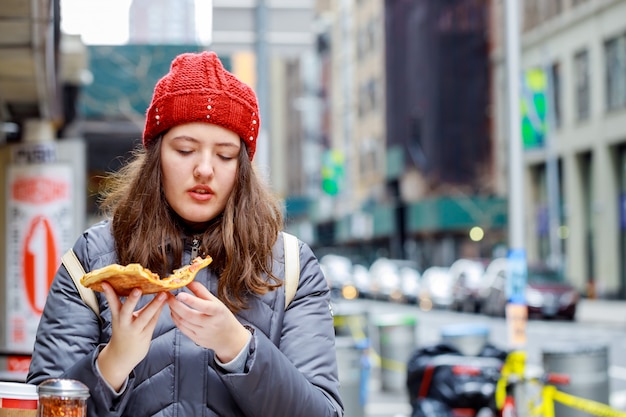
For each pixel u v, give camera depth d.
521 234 11.34
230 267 2.48
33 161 8.75
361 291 48.78
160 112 2.51
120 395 2.34
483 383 7.77
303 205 84.12
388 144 61.47
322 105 82.12
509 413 7.43
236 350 2.28
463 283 35.97
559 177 44.38
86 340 2.51
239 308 2.50
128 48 14.62
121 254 2.53
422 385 8.02
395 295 44.06
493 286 33.31
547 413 7.41
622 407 11.95
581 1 41.50
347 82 72.81
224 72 2.52
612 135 39.34
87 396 2.21
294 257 2.62
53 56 7.96
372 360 15.62
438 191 54.12
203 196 2.50
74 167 8.79
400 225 59.69
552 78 44.25
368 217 63.31
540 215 45.50
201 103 2.47
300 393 2.34
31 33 6.61
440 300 38.31
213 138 2.49
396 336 14.05
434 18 54.59
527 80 38.25
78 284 2.55
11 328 8.55
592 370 7.79
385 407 12.44
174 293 2.54
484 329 8.73
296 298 2.61
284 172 95.25
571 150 42.50
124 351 2.22
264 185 2.63
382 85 62.81
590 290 39.47
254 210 2.54
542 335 24.36
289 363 2.35
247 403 2.32
